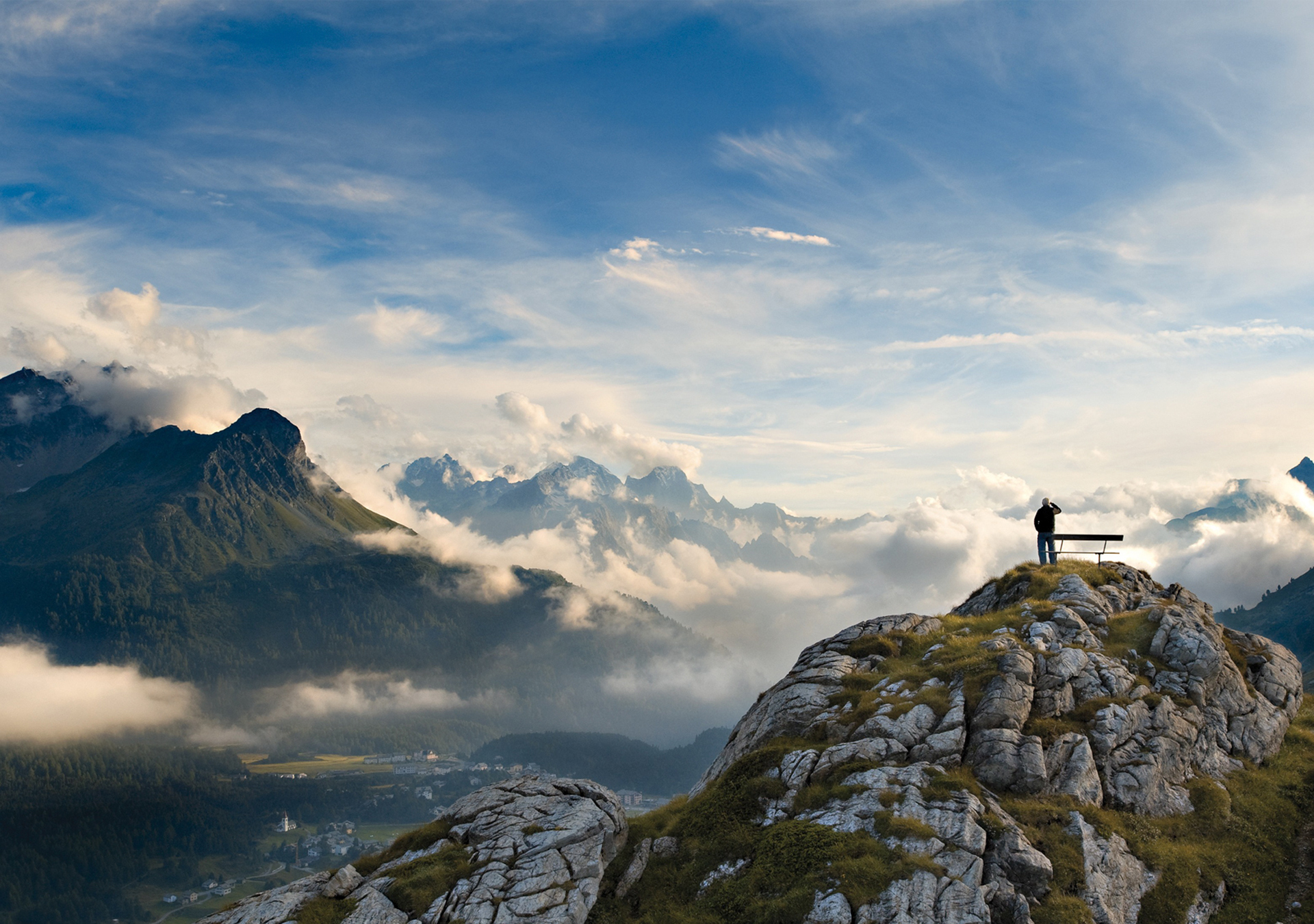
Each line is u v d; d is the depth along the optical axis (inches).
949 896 1460.4
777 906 1503.4
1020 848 1572.3
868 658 2308.1
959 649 2174.0
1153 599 2458.2
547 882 1615.4
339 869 1681.8
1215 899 1654.8
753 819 1791.3
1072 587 2470.5
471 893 1581.0
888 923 1425.9
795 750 1927.9
